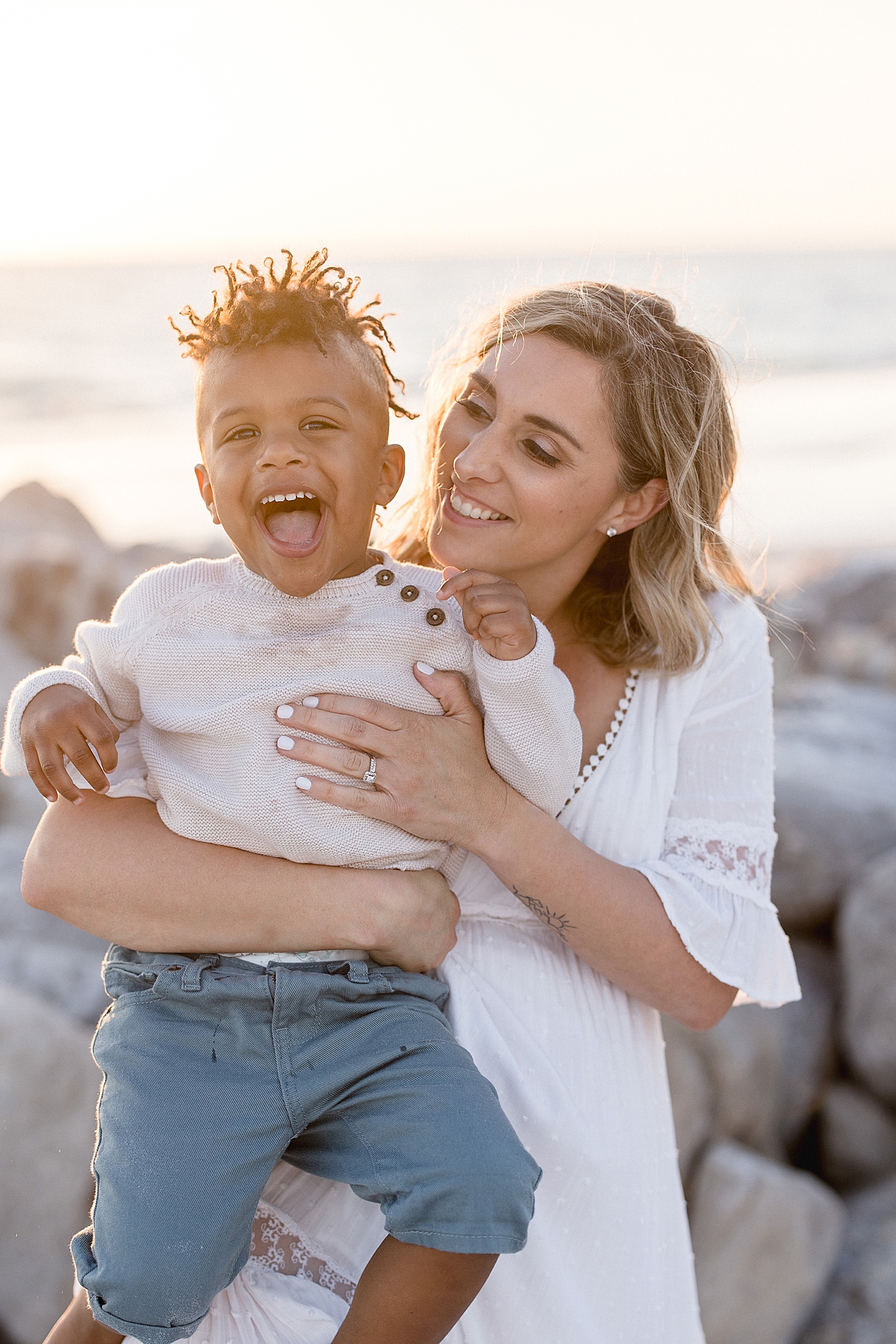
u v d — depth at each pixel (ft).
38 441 92.32
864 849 16.72
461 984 6.20
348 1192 5.90
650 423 6.29
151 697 5.88
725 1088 14.19
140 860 5.71
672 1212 6.57
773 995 6.49
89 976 13.57
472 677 6.06
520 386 6.21
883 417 98.73
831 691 22.00
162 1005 5.53
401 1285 5.07
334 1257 5.84
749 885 6.49
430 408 7.68
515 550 6.38
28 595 26.40
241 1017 5.45
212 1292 5.13
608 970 6.25
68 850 5.79
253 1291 5.51
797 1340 12.78
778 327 162.91
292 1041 5.44
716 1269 12.88
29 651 26.23
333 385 5.40
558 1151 6.00
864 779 17.88
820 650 29.81
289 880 5.65
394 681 5.88
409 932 5.76
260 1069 5.40
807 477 77.46
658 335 6.46
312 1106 5.37
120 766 6.07
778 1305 12.74
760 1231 12.94
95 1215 5.17
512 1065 6.03
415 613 5.93
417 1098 5.29
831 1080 15.65
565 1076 6.20
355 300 6.02
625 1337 6.17
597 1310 6.09
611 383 6.18
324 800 5.69
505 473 6.24
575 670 6.84
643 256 7.21
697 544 6.64
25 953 13.62
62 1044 11.46
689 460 6.46
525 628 5.67
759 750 6.75
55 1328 5.63
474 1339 5.75
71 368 124.26
